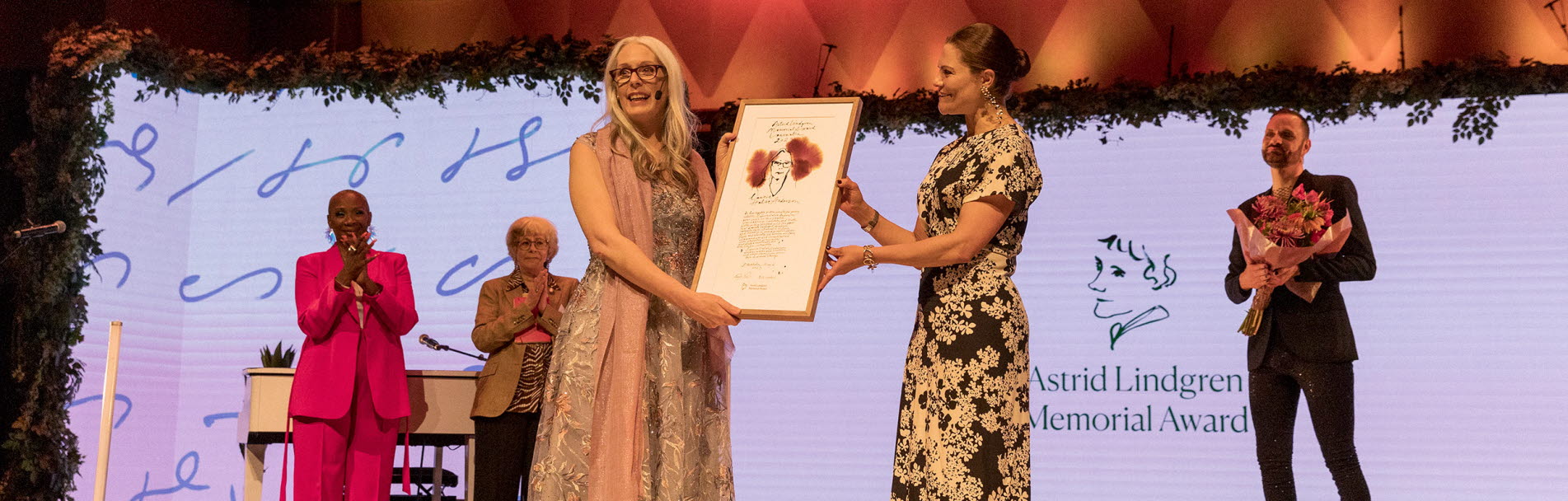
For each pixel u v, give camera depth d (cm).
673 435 270
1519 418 547
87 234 600
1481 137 559
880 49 627
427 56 629
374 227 663
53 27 627
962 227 272
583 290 280
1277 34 591
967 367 276
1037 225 609
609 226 269
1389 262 568
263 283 666
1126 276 596
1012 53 291
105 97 611
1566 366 544
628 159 277
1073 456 591
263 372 466
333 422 448
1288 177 523
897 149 623
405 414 465
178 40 667
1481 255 559
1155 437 583
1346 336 476
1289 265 470
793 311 260
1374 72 565
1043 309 604
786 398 621
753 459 620
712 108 637
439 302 652
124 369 632
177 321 668
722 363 289
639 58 279
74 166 596
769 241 271
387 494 466
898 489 292
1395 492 556
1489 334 554
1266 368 487
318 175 671
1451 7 574
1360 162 575
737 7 643
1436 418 556
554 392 275
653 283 262
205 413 661
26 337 584
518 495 464
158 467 649
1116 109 580
